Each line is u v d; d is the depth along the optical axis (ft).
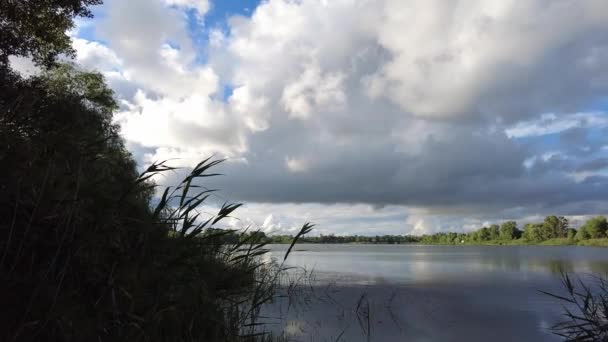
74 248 9.97
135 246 11.63
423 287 44.68
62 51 61.87
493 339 22.84
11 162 10.61
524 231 446.60
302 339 21.80
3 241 9.68
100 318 9.87
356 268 74.43
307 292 39.17
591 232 359.87
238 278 13.66
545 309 31.63
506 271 67.56
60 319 9.20
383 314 28.84
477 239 521.65
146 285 11.27
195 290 12.18
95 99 106.83
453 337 23.21
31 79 57.47
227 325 14.76
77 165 11.70
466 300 35.50
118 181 12.59
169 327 12.08
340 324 25.71
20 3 53.01
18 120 11.82
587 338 21.15
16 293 9.26
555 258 117.70
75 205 10.32
